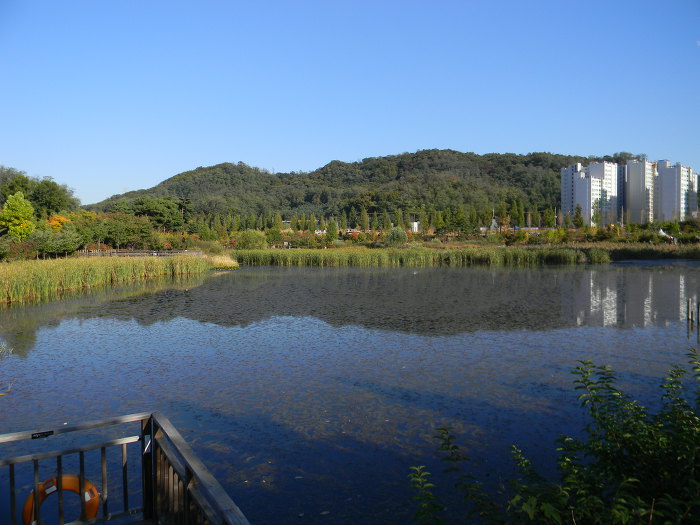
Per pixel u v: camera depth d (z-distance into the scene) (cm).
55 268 2677
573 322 1669
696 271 3478
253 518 559
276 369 1136
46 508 572
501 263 4456
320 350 1311
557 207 11812
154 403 920
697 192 12575
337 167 17125
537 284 2819
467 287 2723
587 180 11081
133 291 2675
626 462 439
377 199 11581
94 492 484
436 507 403
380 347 1337
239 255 5022
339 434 775
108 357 1255
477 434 767
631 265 4088
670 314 1802
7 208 4478
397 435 769
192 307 2086
